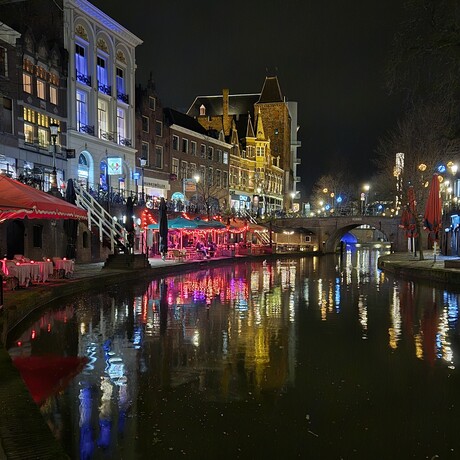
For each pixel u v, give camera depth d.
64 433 6.51
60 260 21.19
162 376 8.93
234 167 79.88
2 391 6.15
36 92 36.16
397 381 8.77
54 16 39.12
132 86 50.47
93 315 15.14
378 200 102.50
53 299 17.64
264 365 9.75
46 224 29.31
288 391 8.20
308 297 20.56
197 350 10.93
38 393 7.98
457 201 47.47
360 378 8.93
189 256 44.03
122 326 13.54
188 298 19.73
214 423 6.86
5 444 4.58
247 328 13.50
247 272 35.00
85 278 21.62
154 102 55.56
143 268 28.53
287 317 15.36
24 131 34.94
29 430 4.92
